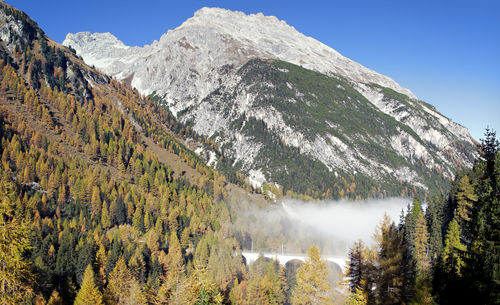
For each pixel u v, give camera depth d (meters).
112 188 174.12
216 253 136.62
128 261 114.50
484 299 26.66
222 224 168.62
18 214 25.39
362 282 38.00
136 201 168.12
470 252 30.25
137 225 152.38
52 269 97.38
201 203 184.25
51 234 118.50
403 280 34.50
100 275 100.06
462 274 29.61
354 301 40.59
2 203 24.81
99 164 198.38
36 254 100.19
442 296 30.08
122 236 137.62
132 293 72.38
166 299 46.75
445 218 79.50
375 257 37.06
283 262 154.88
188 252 144.38
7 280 23.69
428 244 70.31
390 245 35.50
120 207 156.50
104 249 115.62
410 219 78.50
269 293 99.12
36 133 184.62
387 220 37.41
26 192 144.12
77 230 129.88
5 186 26.25
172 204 175.88
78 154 196.25
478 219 32.22
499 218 29.50
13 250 24.14
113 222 154.62
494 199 31.00
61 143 197.50
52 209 144.00
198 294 44.41
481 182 33.84
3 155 159.38
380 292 35.12
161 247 144.88
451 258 34.53
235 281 111.50
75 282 94.19
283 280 116.00
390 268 34.62
